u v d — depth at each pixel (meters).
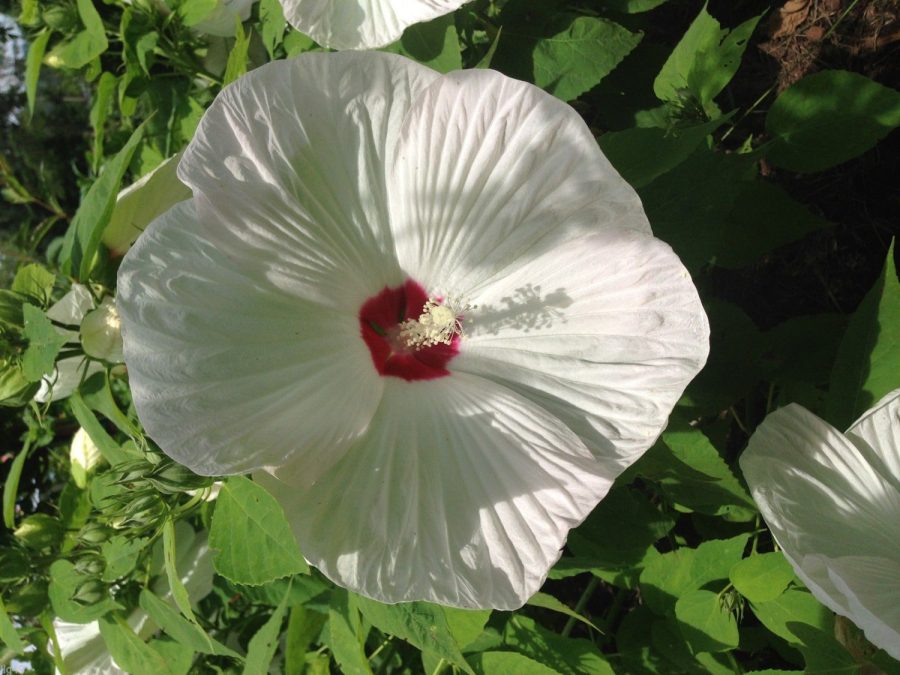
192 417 0.29
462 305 0.34
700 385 0.41
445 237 0.33
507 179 0.32
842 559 0.32
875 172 0.52
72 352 0.38
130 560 0.38
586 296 0.33
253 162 0.30
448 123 0.31
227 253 0.30
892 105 0.40
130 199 0.37
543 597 0.37
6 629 0.40
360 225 0.33
